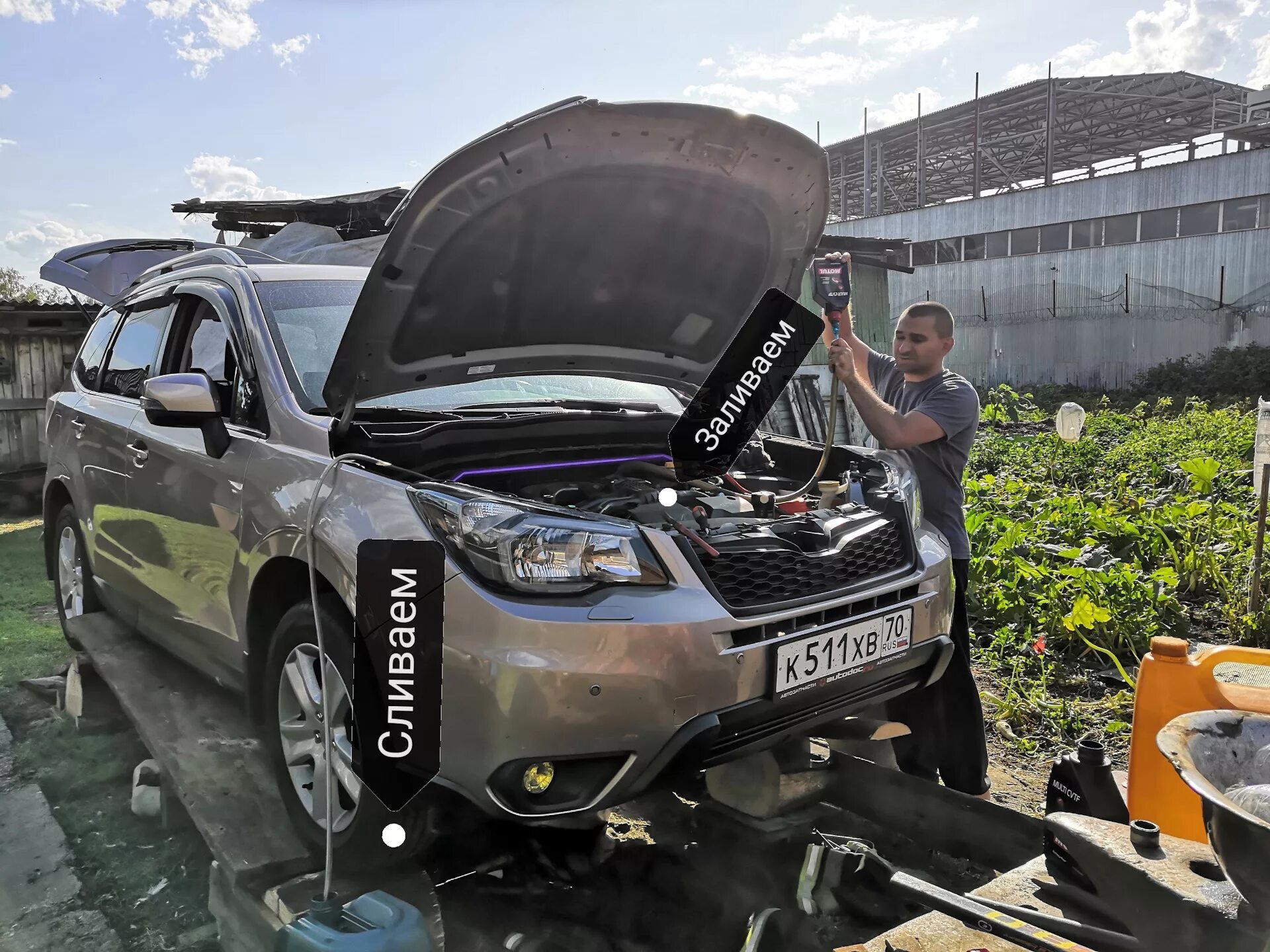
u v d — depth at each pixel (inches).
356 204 412.8
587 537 80.4
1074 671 179.2
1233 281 956.6
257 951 82.9
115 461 137.8
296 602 102.8
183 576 119.0
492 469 108.3
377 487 87.5
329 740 86.7
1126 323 1035.3
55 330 370.0
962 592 121.0
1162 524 259.6
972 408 119.6
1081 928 65.6
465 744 77.8
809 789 106.0
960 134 1328.7
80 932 91.4
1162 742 59.8
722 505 106.2
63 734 139.0
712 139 87.7
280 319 115.9
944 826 100.8
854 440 439.2
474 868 98.8
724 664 80.9
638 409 131.3
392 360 98.3
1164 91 1175.6
